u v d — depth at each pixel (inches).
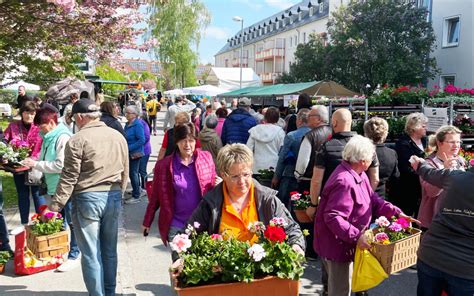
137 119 333.1
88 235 147.6
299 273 102.8
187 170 159.6
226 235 113.6
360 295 168.1
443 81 1067.3
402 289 188.9
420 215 176.4
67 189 143.9
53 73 416.8
